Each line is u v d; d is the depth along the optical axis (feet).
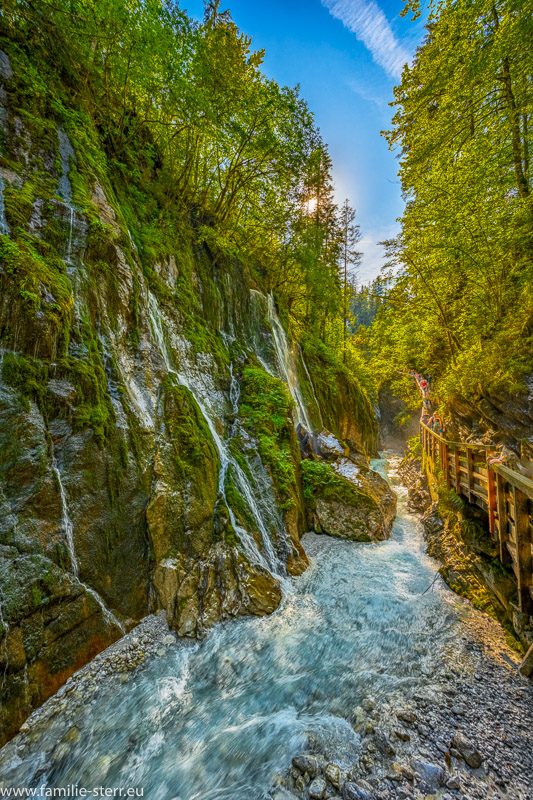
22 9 19.35
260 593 18.85
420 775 10.11
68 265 17.13
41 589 12.34
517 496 15.58
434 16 30.04
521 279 30.91
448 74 31.48
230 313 38.27
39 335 13.94
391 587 21.85
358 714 12.52
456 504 25.52
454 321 40.83
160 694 13.23
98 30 22.07
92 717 11.96
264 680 14.33
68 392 15.08
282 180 41.11
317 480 30.71
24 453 12.82
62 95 21.50
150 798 9.87
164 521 17.76
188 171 34.65
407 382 68.69
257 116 31.14
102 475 15.85
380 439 103.50
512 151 31.37
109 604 14.98
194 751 11.20
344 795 9.64
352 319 99.55
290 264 55.01
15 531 12.08
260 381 32.09
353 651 16.08
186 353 27.37
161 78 24.64
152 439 19.47
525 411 26.16
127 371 20.11
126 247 21.97
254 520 22.35
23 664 11.45
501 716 12.33
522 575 15.57
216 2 34.53
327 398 58.18
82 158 20.66
